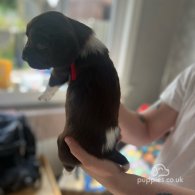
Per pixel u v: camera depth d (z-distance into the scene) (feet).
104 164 1.83
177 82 2.81
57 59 1.58
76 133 1.74
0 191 3.89
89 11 5.16
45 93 1.84
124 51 5.24
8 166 4.07
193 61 4.95
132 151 4.55
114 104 1.72
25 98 4.96
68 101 1.73
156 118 2.87
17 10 4.82
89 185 4.33
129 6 5.08
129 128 2.67
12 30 4.82
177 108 2.76
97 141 1.75
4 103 4.85
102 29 5.30
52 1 4.93
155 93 5.82
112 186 1.89
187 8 5.17
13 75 5.12
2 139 4.03
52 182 4.25
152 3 5.06
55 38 1.55
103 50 1.70
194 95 2.50
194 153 2.28
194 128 2.36
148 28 5.21
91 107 1.66
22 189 4.04
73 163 1.94
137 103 5.65
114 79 1.70
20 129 4.25
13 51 4.93
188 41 5.12
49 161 5.11
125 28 5.20
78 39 1.63
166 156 2.50
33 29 1.59
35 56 1.60
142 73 5.50
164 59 5.62
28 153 4.35
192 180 2.20
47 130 4.93
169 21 5.34
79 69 1.65
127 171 2.07
